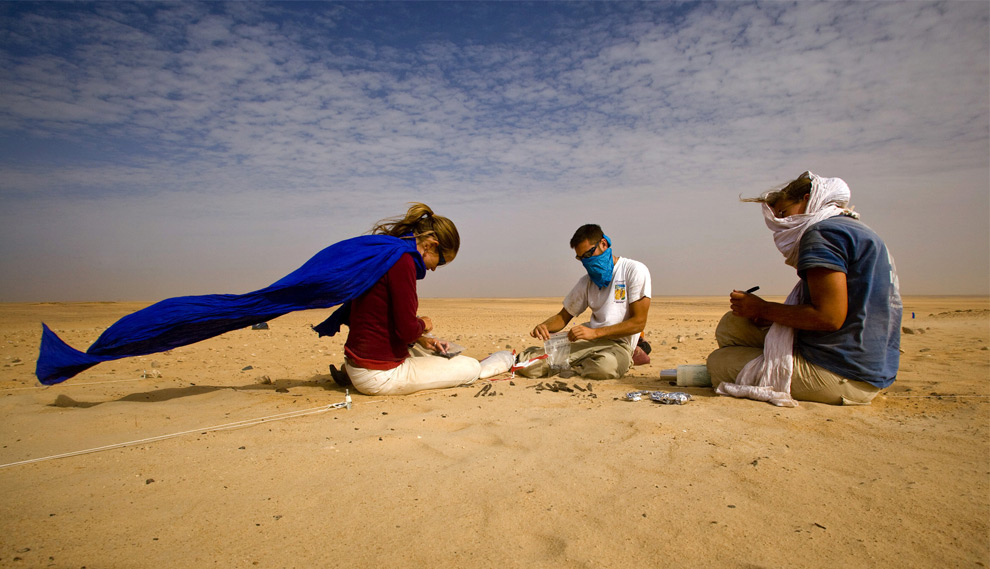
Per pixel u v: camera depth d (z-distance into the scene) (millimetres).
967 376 4609
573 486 2223
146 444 2844
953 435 2865
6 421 3312
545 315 20781
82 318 16766
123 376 5387
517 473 2373
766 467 2416
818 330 3578
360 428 3146
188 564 1646
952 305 24891
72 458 2613
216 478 2344
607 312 5066
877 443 2754
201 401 4020
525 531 1849
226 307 3791
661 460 2521
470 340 9453
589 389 4379
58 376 3684
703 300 41719
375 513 1992
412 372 4242
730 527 1860
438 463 2520
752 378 3857
